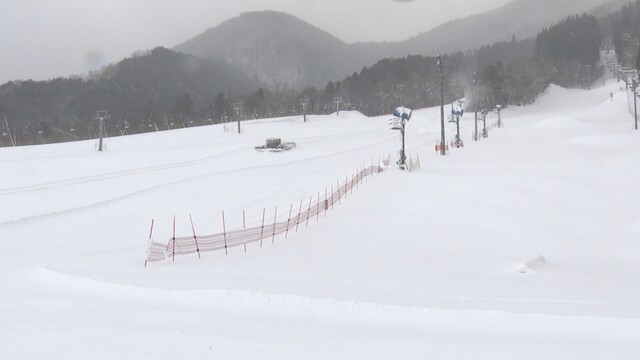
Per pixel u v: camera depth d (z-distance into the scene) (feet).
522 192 87.04
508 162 128.88
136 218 86.28
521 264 46.16
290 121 351.46
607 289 37.93
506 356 24.23
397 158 150.10
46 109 637.71
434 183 97.60
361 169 127.34
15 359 24.07
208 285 39.01
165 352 24.72
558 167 114.83
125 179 126.72
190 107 549.54
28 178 128.36
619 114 276.21
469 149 169.17
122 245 67.46
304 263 49.55
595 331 28.14
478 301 33.88
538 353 24.57
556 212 74.54
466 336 27.71
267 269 46.32
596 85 590.96
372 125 309.83
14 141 466.70
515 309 31.68
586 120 265.95
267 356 24.22
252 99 556.10
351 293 35.99
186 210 91.66
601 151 142.51
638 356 24.08
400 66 652.07
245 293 36.24
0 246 66.74
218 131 279.08
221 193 106.01
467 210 77.15
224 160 163.02
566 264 50.47
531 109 431.43
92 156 168.86
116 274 44.04
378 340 26.76
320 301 34.04
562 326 28.94
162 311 33.09
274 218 75.15
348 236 63.93
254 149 187.62
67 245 67.41
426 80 560.61
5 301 36.45
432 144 196.75
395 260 51.47
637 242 59.77
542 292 36.83
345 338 27.17
